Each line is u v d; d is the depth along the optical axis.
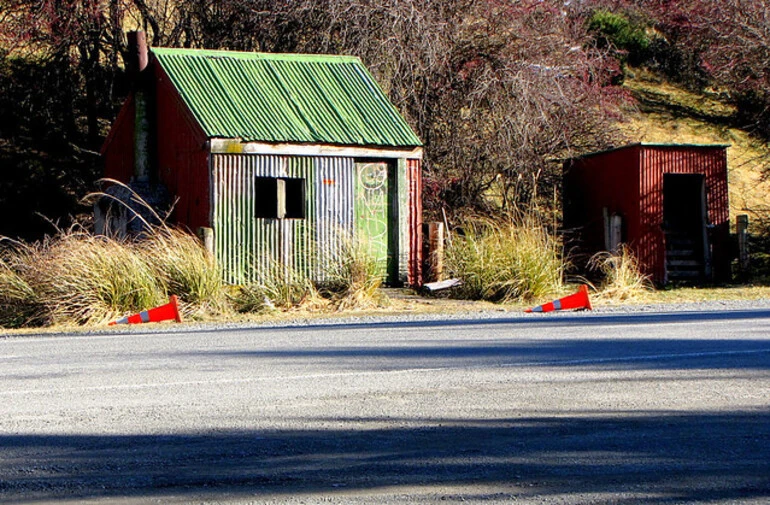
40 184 37.53
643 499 6.05
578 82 38.53
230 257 25.75
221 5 37.47
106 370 11.45
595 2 55.25
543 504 5.96
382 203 27.73
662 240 31.22
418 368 11.15
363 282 24.06
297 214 28.09
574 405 8.88
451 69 35.59
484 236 26.58
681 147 31.62
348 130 27.59
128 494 6.21
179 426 8.11
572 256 34.25
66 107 40.59
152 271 22.06
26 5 36.94
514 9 36.22
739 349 12.51
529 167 35.12
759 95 46.28
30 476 6.66
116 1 38.19
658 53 56.31
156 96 30.22
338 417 8.43
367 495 6.14
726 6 45.22
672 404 8.90
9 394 9.73
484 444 7.44
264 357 12.45
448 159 35.41
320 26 35.25
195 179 26.61
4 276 21.41
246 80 28.86
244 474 6.64
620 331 15.05
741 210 41.31
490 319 18.92
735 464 6.87
